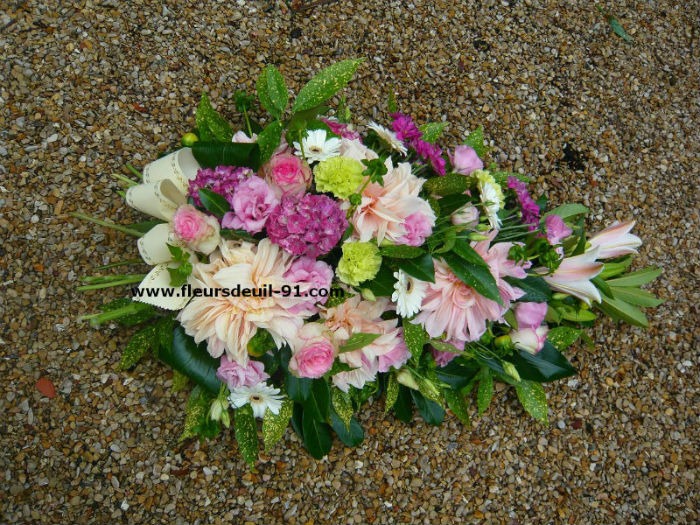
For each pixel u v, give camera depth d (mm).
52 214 1062
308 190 879
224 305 796
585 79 1458
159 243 840
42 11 1126
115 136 1110
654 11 1596
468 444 1187
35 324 1030
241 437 991
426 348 1038
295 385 915
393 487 1130
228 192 835
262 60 1227
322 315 873
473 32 1396
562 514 1204
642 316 1231
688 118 1532
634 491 1257
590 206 1380
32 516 986
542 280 992
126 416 1040
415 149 980
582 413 1273
